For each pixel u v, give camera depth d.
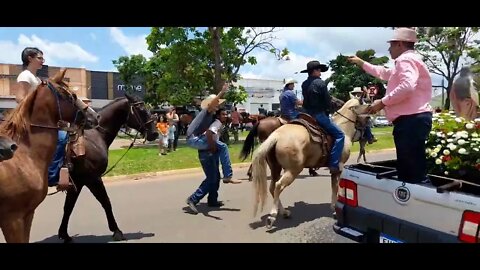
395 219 3.15
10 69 36.50
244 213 6.57
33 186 3.62
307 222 5.96
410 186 3.04
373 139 11.52
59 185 4.46
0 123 3.82
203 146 6.58
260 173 5.45
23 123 3.68
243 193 8.17
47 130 3.83
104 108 5.41
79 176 4.86
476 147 3.68
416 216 2.99
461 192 2.78
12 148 3.03
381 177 3.33
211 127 6.56
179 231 5.59
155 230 5.64
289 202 7.39
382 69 4.54
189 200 6.64
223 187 8.79
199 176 10.38
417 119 3.47
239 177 10.15
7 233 3.59
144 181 9.61
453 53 20.58
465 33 20.06
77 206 7.07
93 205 7.14
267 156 5.93
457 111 3.49
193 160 12.41
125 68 34.75
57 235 5.45
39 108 3.78
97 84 49.59
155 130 5.93
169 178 10.05
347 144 6.41
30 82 4.51
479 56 14.03
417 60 3.48
